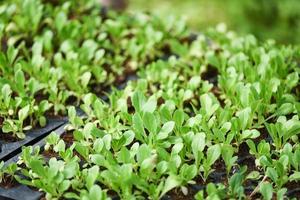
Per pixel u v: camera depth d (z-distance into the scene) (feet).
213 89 3.96
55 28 4.48
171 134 3.45
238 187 3.11
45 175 3.16
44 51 4.27
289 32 6.40
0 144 3.50
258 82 3.66
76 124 3.56
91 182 3.11
